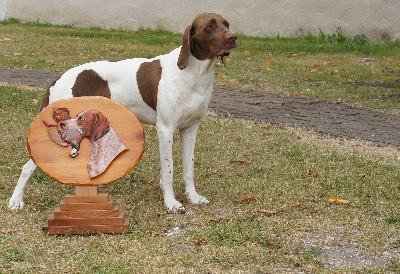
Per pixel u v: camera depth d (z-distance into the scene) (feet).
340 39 58.49
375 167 26.04
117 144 19.30
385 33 58.23
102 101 19.44
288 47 54.24
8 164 25.57
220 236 18.94
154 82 20.63
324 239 19.25
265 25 60.80
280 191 23.24
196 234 19.12
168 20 62.75
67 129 19.20
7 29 58.49
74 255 17.54
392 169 25.86
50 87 21.30
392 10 57.82
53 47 50.34
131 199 22.38
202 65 20.22
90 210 19.12
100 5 63.72
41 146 19.16
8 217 20.34
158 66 20.74
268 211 21.12
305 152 27.66
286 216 20.99
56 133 19.22
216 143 28.68
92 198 19.16
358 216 21.08
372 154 27.81
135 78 20.92
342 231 19.83
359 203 22.24
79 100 19.42
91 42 53.47
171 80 20.34
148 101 20.98
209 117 33.24
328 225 20.21
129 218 20.49
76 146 19.20
